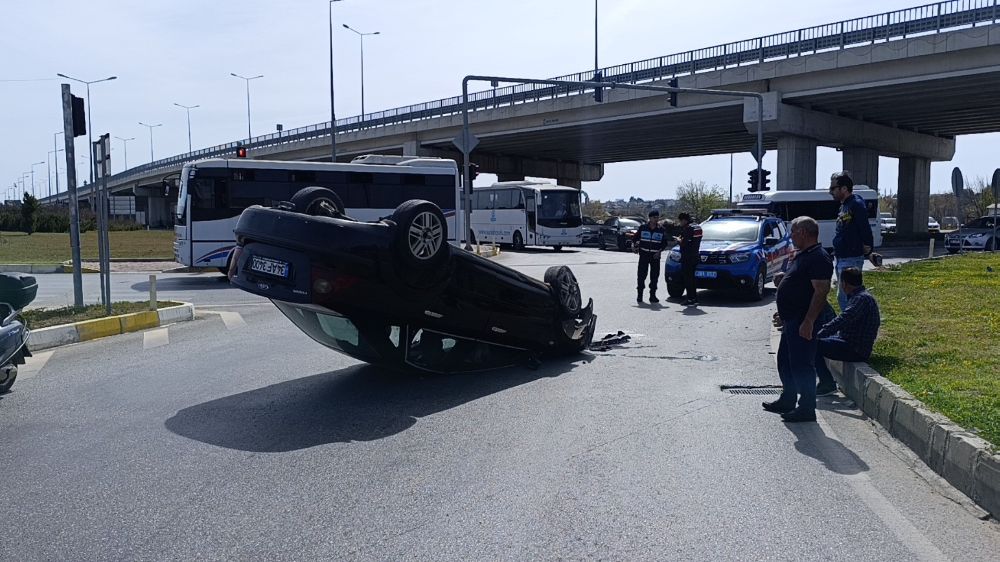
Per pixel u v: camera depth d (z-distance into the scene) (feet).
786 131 120.06
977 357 26.50
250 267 24.88
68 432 22.18
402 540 14.69
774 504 16.35
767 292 59.21
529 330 30.25
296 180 77.51
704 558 13.82
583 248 138.51
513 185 130.82
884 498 16.69
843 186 30.12
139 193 315.58
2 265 85.92
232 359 33.22
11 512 16.24
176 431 22.18
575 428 22.20
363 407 24.80
